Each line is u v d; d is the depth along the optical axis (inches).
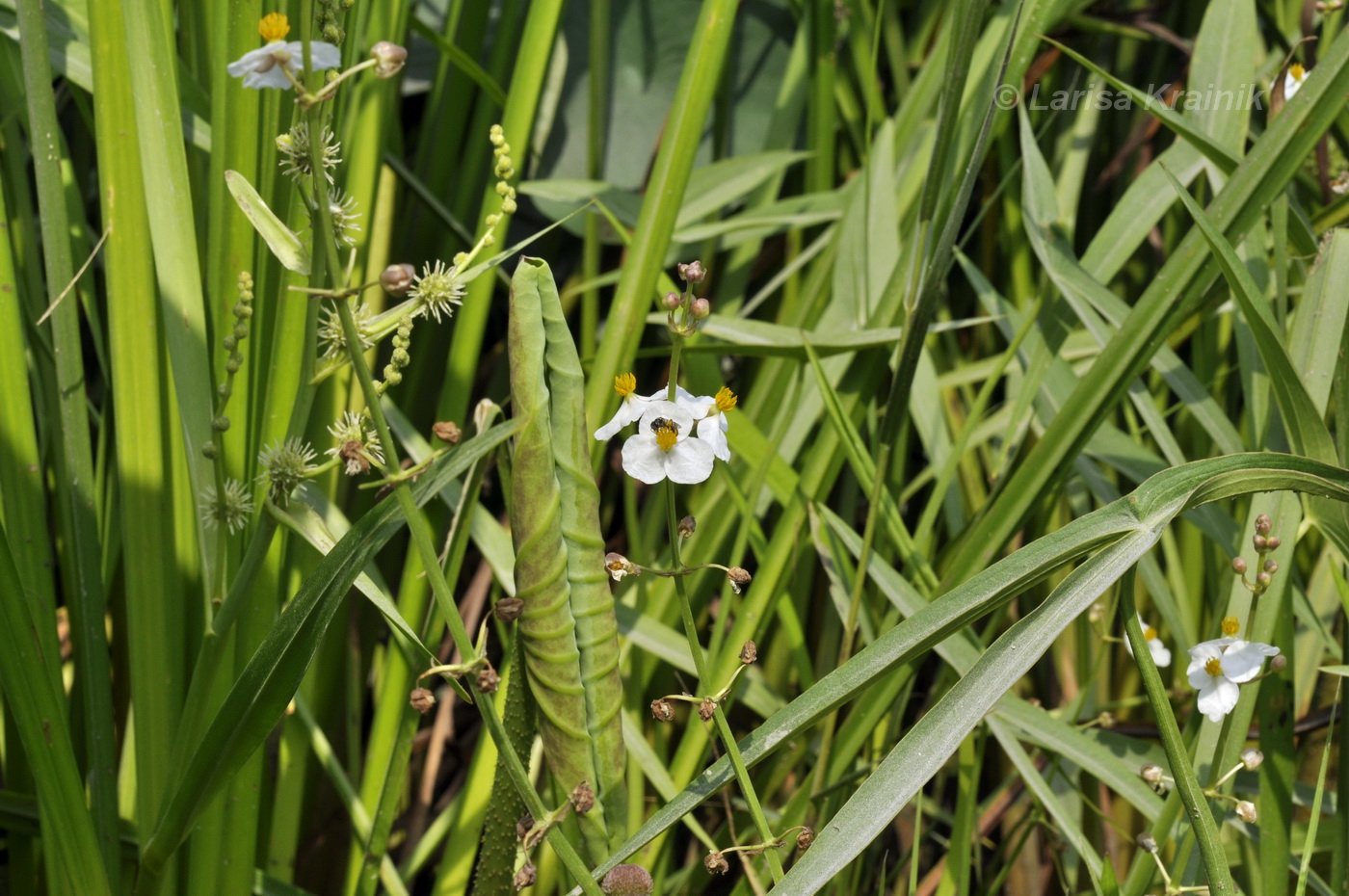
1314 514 46.4
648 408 41.3
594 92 63.4
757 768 52.1
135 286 45.0
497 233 51.3
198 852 46.3
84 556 46.2
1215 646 45.7
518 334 42.2
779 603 50.7
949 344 66.3
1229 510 52.9
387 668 49.8
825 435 51.7
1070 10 58.9
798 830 42.1
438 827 52.1
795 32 74.7
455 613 40.9
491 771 50.7
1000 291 66.8
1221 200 46.9
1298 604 48.9
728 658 50.1
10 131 48.9
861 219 57.1
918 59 69.7
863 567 48.8
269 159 46.0
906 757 41.0
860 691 41.6
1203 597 58.7
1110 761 48.1
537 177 70.3
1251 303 43.9
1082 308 49.4
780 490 52.0
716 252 68.4
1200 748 48.1
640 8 72.3
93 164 61.4
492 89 52.3
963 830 49.4
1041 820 50.3
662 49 72.7
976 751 50.3
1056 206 50.9
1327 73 46.0
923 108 61.9
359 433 41.4
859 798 40.9
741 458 55.2
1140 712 58.8
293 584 49.1
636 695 51.4
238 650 46.1
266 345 46.8
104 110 44.4
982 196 67.3
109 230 44.7
